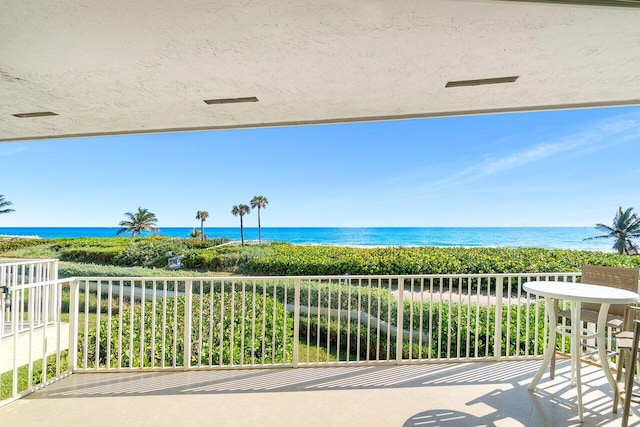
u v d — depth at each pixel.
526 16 2.22
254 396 3.11
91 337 6.25
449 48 2.62
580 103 3.69
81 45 2.58
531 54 2.70
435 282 14.74
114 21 2.30
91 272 22.42
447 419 2.75
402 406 2.95
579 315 2.93
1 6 2.13
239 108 3.84
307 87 3.30
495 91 3.38
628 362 2.66
